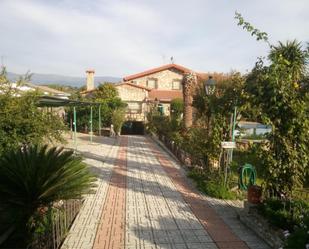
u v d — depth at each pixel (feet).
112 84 132.87
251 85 27.53
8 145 29.81
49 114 35.45
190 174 42.34
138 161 54.65
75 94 121.29
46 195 22.02
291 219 21.83
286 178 26.35
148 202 31.24
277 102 25.55
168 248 21.18
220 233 23.84
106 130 102.73
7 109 30.71
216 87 42.98
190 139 48.01
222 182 35.37
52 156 23.54
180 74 145.89
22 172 22.21
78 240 22.07
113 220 26.07
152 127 102.06
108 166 49.21
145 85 145.69
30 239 20.72
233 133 35.68
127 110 129.18
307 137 25.80
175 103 116.67
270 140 26.61
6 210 22.17
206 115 44.37
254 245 21.84
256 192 26.37
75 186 22.94
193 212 28.55
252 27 27.04
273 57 26.30
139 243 21.84
